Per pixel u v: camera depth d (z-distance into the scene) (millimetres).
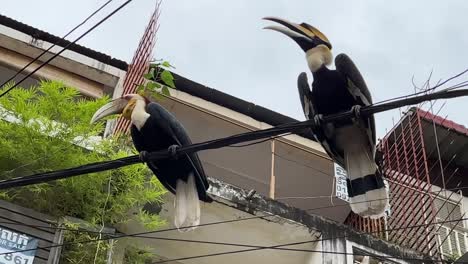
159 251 12102
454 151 15125
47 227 9766
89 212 10172
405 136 14617
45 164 10203
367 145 7254
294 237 11945
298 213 11891
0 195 9984
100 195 10258
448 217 13430
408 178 13844
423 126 14781
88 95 13367
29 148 10172
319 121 6359
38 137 10258
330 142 7445
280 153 14578
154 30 13297
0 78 13344
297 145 14305
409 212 13266
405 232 13016
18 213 9781
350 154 7301
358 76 7289
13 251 9430
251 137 6336
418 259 11828
